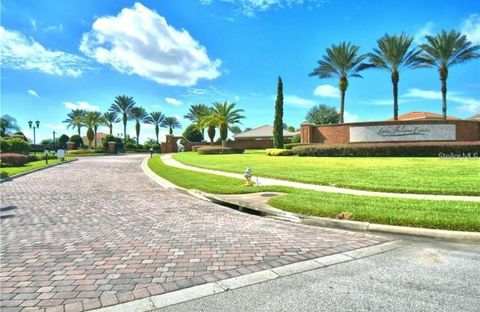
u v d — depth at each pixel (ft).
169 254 18.33
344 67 128.67
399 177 45.96
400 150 87.15
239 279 14.94
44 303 12.75
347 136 110.52
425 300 12.71
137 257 17.84
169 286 14.24
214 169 68.54
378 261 17.13
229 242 20.59
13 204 34.30
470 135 103.09
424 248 19.27
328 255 18.12
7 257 17.90
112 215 28.94
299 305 12.45
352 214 25.25
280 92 127.54
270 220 27.20
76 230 23.67
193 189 42.34
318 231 23.43
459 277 14.92
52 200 36.76
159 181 55.47
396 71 121.19
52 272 15.79
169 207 32.89
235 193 38.70
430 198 32.42
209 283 14.53
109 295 13.42
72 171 73.10
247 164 74.43
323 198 32.22
